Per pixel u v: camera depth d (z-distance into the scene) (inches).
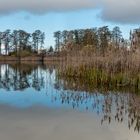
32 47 5349.4
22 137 598.9
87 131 641.6
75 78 1678.2
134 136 609.0
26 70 2559.1
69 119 740.7
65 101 980.6
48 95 1111.0
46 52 4803.2
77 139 589.3
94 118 750.5
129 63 1325.0
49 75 2065.7
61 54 2123.5
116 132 634.2
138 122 710.5
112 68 1400.1
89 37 2896.2
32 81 1653.5
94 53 1605.6
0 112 815.7
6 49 5290.4
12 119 740.0
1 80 1718.8
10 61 4670.3
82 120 730.2
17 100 1002.1
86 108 867.4
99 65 1521.9
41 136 606.2
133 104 919.7
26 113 805.2
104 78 1373.0
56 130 648.4
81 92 1179.3
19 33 5305.1
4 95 1115.9
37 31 5354.3
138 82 1222.3
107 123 702.5
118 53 1421.0
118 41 1502.2
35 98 1042.1
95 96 1074.1
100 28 3617.1
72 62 1792.6
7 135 611.2
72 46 1935.3
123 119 739.4
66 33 4911.4
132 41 1366.9
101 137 602.5
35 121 721.6
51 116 770.8
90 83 1439.5
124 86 1274.6
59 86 1384.1
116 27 3944.4
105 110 838.5
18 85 1454.2
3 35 5270.7
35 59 4643.2
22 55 4822.8
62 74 1833.2
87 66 1614.2
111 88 1267.2
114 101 970.1
